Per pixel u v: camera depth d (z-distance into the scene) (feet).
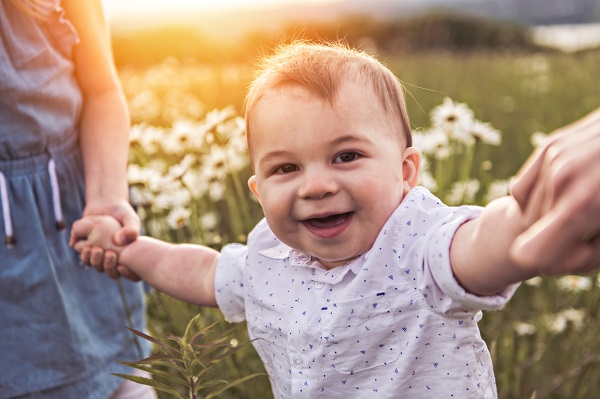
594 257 2.60
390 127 4.26
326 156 4.09
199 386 4.14
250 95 4.47
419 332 4.13
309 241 4.24
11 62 5.71
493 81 27.04
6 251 5.94
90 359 6.35
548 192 2.70
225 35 38.47
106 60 6.46
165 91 23.15
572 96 21.04
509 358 7.63
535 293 9.78
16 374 6.02
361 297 4.23
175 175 7.72
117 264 5.70
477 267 3.43
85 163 6.23
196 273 5.36
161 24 40.88
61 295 6.15
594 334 8.39
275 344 4.77
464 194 8.99
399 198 4.26
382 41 58.70
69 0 6.23
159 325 7.98
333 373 4.41
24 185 5.98
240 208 10.42
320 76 4.12
